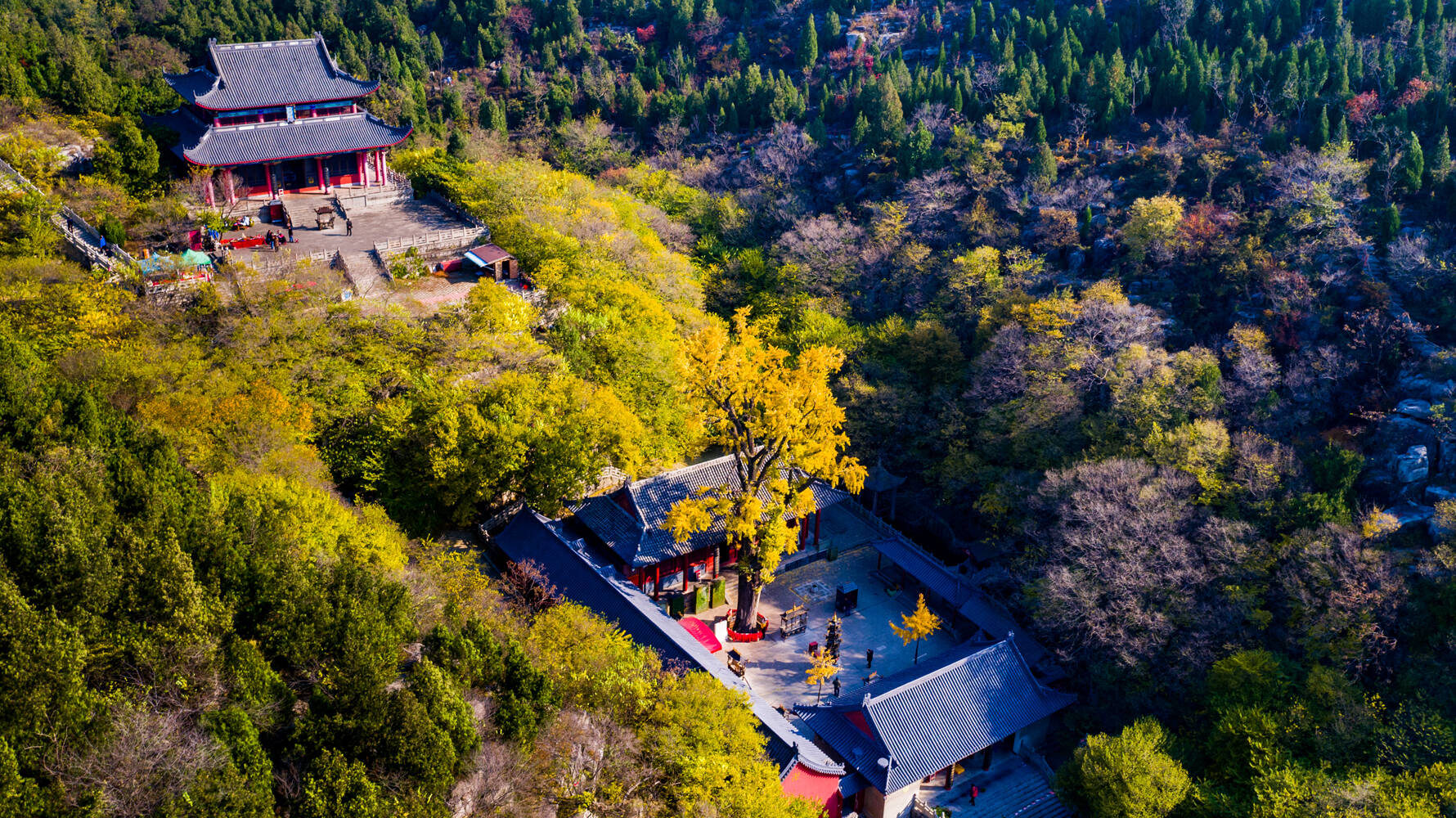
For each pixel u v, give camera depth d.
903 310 107.69
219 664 40.56
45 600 41.03
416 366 76.06
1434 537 67.19
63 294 66.31
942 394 89.38
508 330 82.38
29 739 35.47
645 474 82.06
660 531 74.94
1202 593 65.94
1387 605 60.97
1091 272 103.69
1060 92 131.38
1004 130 125.75
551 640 51.50
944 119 132.62
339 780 37.34
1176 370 79.56
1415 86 109.00
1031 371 84.12
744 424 72.50
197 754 35.44
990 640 69.62
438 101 158.62
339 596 45.19
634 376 83.88
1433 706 57.09
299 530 52.41
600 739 46.03
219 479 54.41
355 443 71.12
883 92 134.50
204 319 73.25
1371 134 105.06
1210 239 96.19
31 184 83.00
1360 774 53.53
